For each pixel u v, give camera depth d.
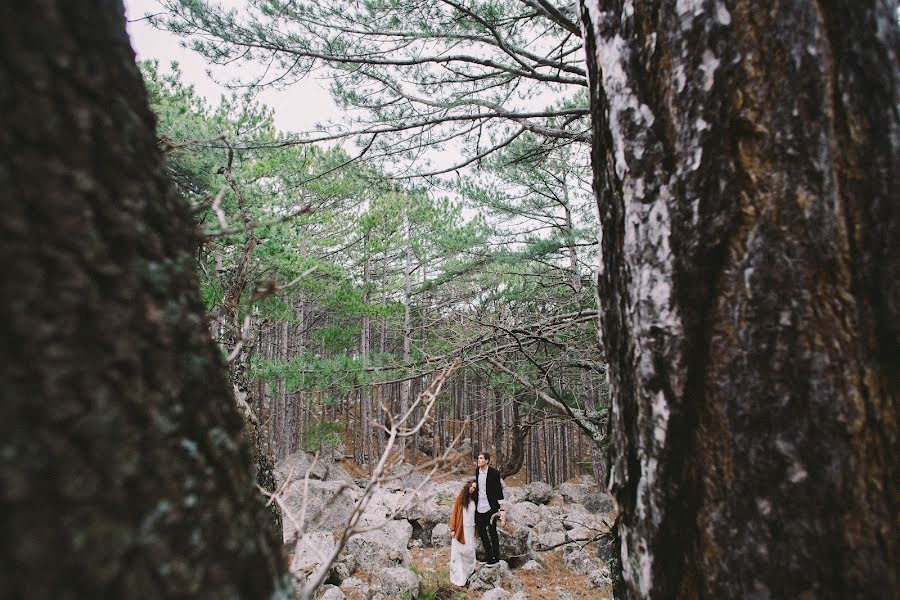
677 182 1.02
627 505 1.13
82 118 0.52
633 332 1.09
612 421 1.20
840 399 0.86
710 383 0.97
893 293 0.87
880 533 0.83
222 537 0.55
